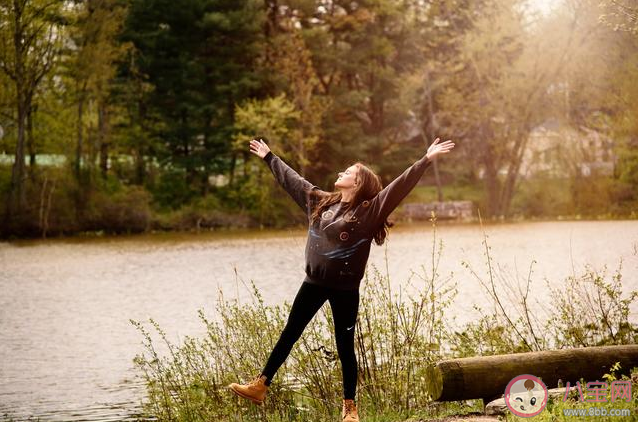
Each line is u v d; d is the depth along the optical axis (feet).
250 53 170.81
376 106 188.75
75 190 144.15
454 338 26.61
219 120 172.96
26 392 31.65
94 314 53.62
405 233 124.26
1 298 63.10
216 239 127.54
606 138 137.80
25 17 137.59
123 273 80.02
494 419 18.61
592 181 142.72
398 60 188.34
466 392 19.79
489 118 155.94
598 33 126.00
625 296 39.58
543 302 42.47
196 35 169.17
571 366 20.36
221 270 79.77
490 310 41.57
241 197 165.48
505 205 156.66
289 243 114.83
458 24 175.22
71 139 151.74
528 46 144.46
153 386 26.50
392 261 79.71
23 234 136.36
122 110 165.27
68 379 33.94
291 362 26.22
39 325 49.47
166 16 165.27
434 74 180.75
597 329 26.00
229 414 24.11
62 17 141.69
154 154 171.12
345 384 18.79
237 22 163.94
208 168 169.17
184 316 50.90
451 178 189.67
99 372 35.14
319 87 181.06
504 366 20.03
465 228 131.13
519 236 104.53
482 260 74.43
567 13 133.28
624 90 124.77
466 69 161.89
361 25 178.19
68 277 77.36
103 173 159.84
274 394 24.32
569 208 148.56
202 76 169.78
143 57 166.71
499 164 159.94
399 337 25.03
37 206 139.03
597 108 135.74
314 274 18.13
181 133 169.07
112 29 149.59
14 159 153.28
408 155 184.03
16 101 141.90
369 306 24.95
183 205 162.91
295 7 172.24
